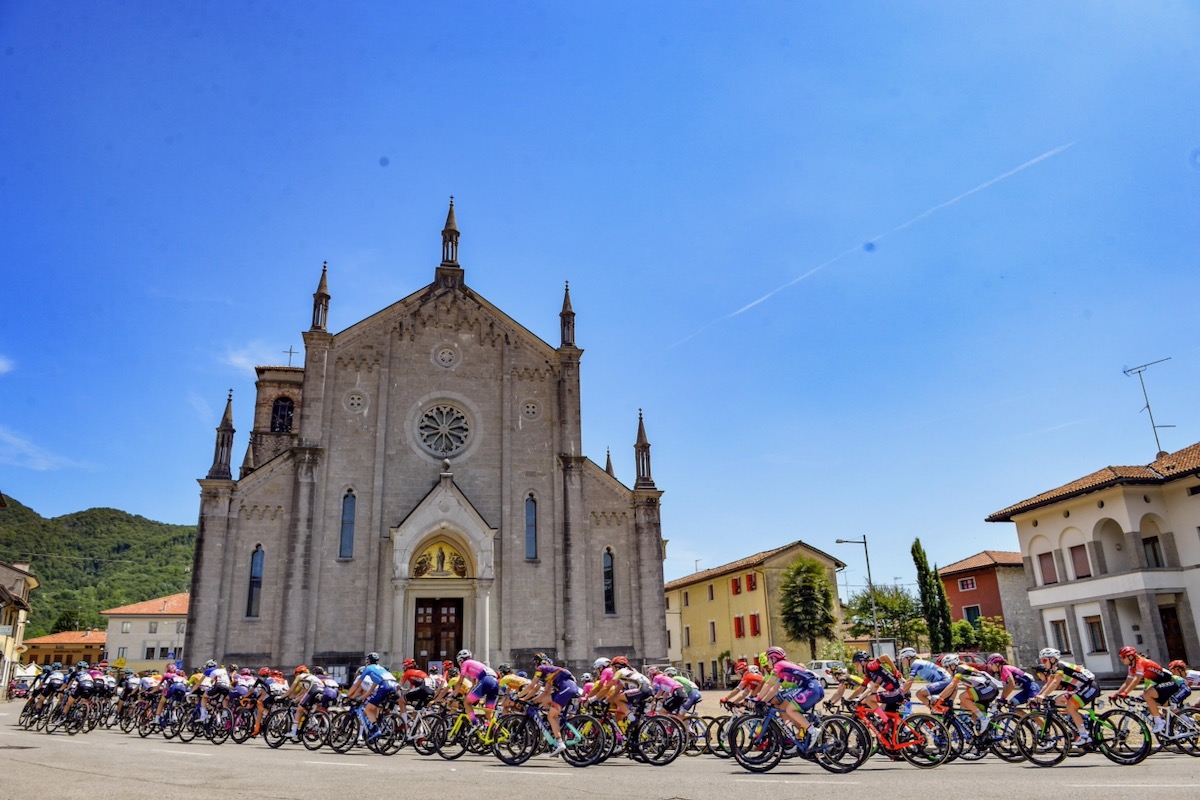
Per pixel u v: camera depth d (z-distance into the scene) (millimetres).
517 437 45688
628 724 19656
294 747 23234
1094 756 19094
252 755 20719
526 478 45125
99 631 127375
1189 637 43438
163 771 16922
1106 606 45938
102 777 15922
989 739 18453
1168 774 15414
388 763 18703
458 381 45844
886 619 75312
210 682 25172
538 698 18656
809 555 72250
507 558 43156
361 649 40281
